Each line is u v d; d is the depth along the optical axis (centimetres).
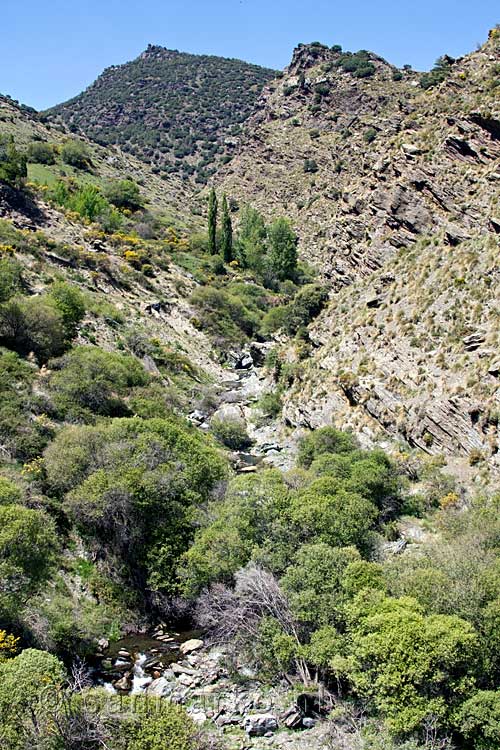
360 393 4897
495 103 5766
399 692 1916
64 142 14638
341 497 3161
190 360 7400
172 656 2623
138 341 6612
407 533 3444
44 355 5006
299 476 3738
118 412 4716
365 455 4156
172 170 19738
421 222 5969
